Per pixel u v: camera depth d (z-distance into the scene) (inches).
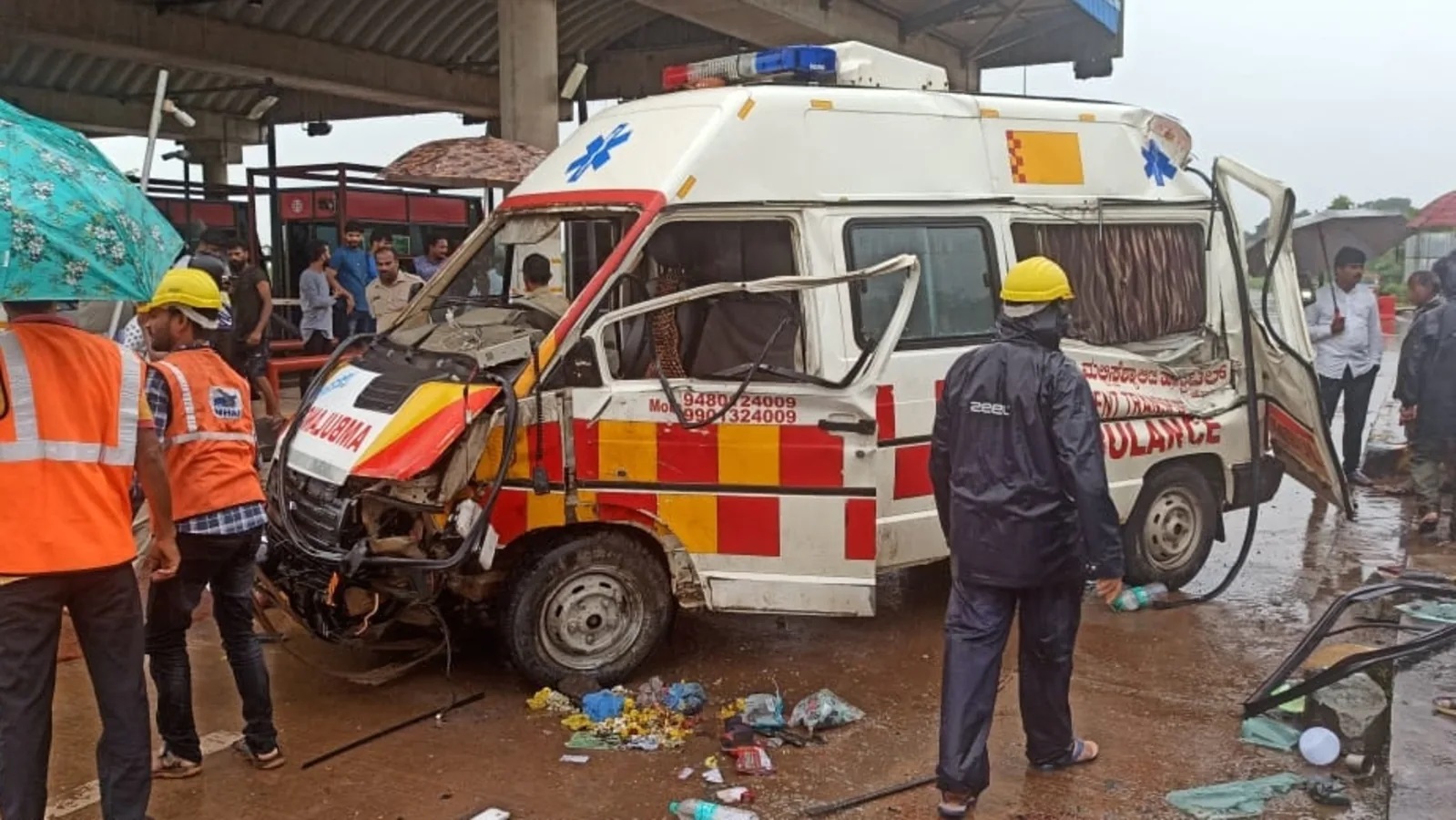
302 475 202.5
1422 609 255.1
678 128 220.7
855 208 225.6
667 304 204.2
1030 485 160.4
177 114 376.5
